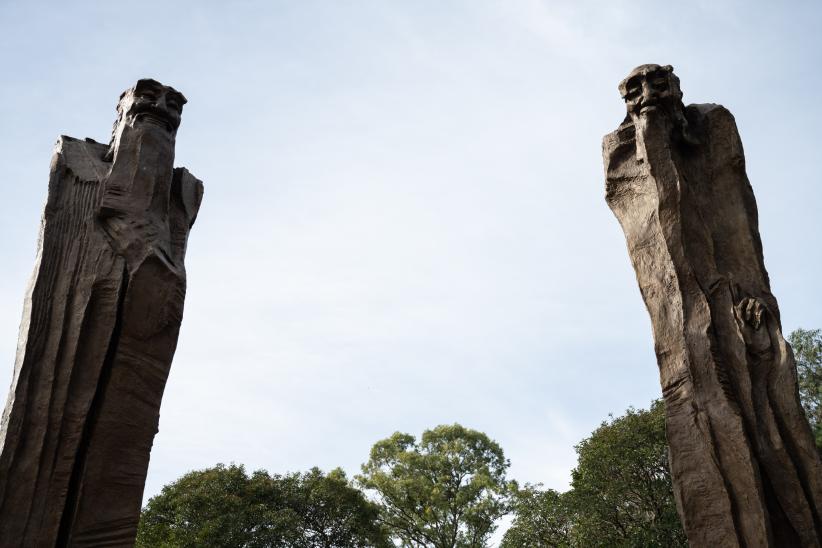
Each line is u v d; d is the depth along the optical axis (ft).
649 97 32.89
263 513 79.51
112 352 24.39
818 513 26.11
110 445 23.30
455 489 115.24
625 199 33.63
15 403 22.36
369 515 88.63
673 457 27.94
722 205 32.50
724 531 26.00
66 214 25.95
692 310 29.86
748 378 28.19
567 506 71.10
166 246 26.81
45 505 21.71
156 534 72.13
